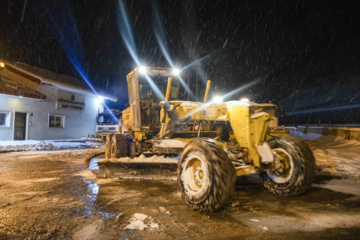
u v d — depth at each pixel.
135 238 2.78
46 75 20.42
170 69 7.81
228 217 3.38
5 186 5.37
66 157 10.80
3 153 12.41
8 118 16.81
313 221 3.22
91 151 13.48
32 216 3.50
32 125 18.42
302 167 4.19
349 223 3.14
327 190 4.73
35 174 6.79
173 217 3.40
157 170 6.07
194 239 2.74
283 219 3.29
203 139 3.83
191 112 4.86
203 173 3.55
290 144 4.36
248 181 5.54
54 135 20.28
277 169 4.46
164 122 5.45
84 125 23.52
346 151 10.60
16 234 2.92
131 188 5.09
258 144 4.13
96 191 4.87
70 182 5.73
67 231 2.99
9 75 18.25
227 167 3.48
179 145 5.46
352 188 4.89
